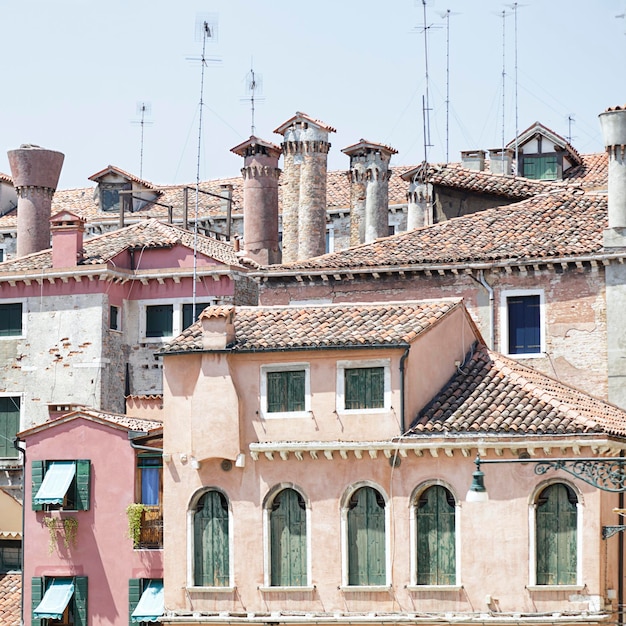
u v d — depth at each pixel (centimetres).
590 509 7950
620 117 9212
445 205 10688
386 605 8219
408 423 8250
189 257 11438
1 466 11181
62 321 11369
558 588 7956
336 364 8338
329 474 8338
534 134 12269
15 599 9488
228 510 8494
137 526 9056
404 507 8212
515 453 8038
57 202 14225
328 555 8319
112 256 11369
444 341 8606
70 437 9244
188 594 8525
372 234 12188
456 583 8125
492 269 9400
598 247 9231
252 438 8444
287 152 12094
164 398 8650
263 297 9812
